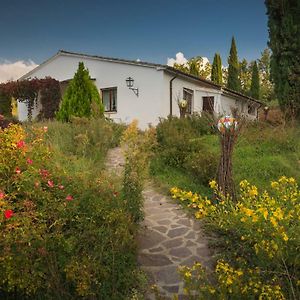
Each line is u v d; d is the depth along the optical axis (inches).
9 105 709.3
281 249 96.9
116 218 136.3
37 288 111.1
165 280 143.5
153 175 305.7
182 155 322.0
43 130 210.2
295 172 270.2
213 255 161.6
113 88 629.9
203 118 460.1
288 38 440.8
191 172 287.3
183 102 517.3
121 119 614.2
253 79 1364.4
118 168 284.4
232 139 201.6
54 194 134.3
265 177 269.4
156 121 570.9
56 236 111.6
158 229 200.4
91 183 153.0
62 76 701.9
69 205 128.6
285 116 419.5
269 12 458.3
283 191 124.3
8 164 133.1
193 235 190.4
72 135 366.9
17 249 103.9
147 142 296.4
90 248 126.2
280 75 456.1
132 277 135.3
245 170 287.1
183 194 117.6
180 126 431.8
